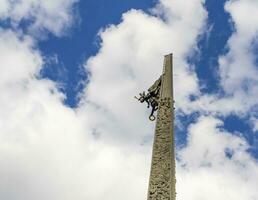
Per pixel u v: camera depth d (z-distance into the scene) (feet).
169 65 145.59
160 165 118.73
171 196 112.16
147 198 113.39
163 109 132.36
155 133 126.72
